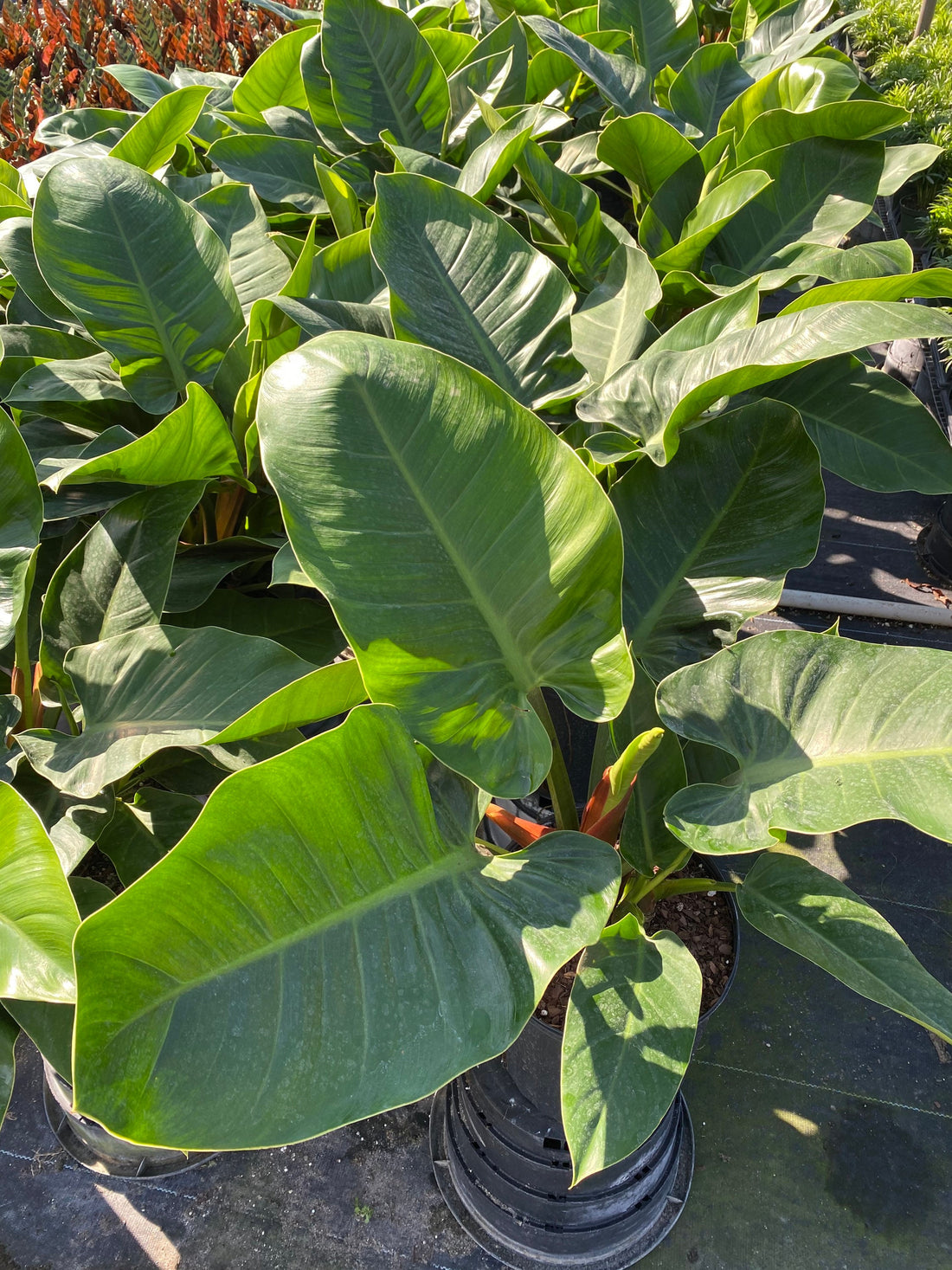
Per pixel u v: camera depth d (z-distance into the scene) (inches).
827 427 106.8
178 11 268.5
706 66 150.6
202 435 81.3
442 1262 90.7
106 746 66.6
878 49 310.0
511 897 57.0
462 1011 49.7
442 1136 97.9
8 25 252.2
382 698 56.3
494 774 59.1
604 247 121.3
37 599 93.9
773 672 67.6
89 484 93.2
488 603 60.2
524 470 58.8
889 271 105.5
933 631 162.9
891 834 128.6
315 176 135.7
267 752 75.1
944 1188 95.0
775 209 124.3
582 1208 83.4
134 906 43.2
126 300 96.1
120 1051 41.2
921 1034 106.8
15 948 51.9
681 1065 58.0
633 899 80.4
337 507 54.2
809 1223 92.7
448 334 85.0
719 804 61.7
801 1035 107.0
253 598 96.6
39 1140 99.7
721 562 82.3
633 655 79.9
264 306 89.1
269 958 46.9
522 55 141.7
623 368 82.4
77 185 97.8
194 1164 96.8
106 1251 91.9
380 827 54.1
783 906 69.6
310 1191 95.9
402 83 132.3
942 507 172.4
